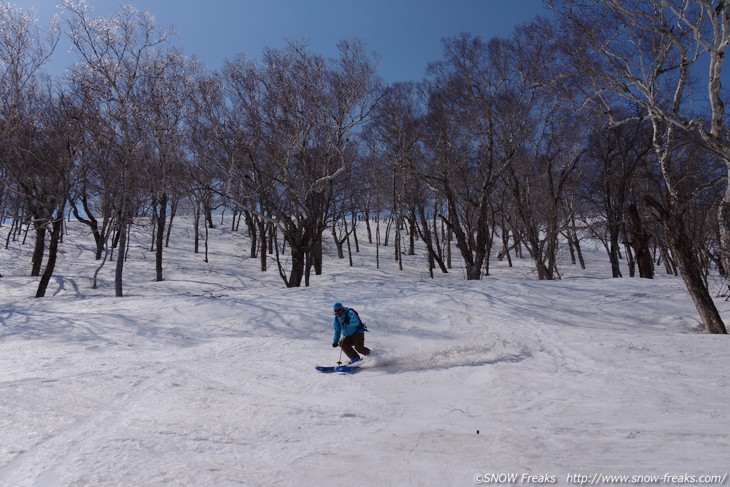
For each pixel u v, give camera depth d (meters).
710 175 17.03
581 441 4.48
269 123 20.72
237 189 23.38
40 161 21.39
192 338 11.58
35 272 28.28
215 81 20.98
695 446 4.21
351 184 30.08
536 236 27.98
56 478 3.76
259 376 7.97
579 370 7.70
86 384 6.84
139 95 20.64
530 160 27.53
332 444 4.59
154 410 5.75
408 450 4.39
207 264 34.00
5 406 5.51
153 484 3.63
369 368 8.67
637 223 21.58
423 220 32.78
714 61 11.43
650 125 23.62
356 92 20.44
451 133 24.77
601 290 15.50
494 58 22.67
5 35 18.69
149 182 25.48
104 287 26.47
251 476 3.80
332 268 35.00
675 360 7.91
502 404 6.02
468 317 12.47
